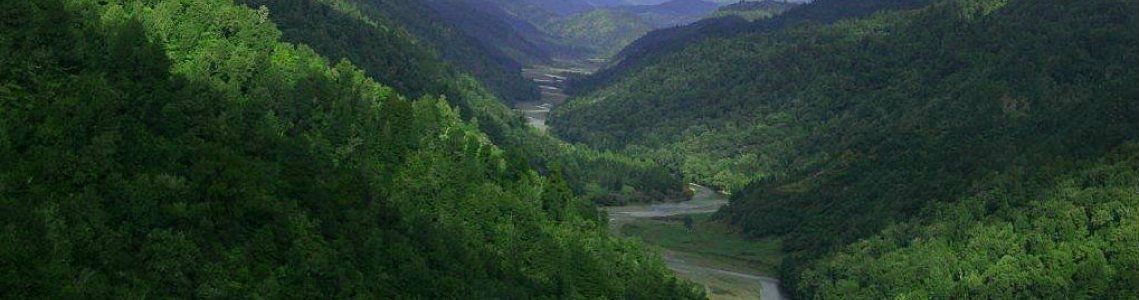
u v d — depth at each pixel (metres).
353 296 94.31
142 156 90.12
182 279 80.50
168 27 140.50
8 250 68.75
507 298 112.81
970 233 165.62
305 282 90.62
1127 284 138.62
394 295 99.06
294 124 131.75
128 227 81.25
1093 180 164.38
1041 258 149.88
